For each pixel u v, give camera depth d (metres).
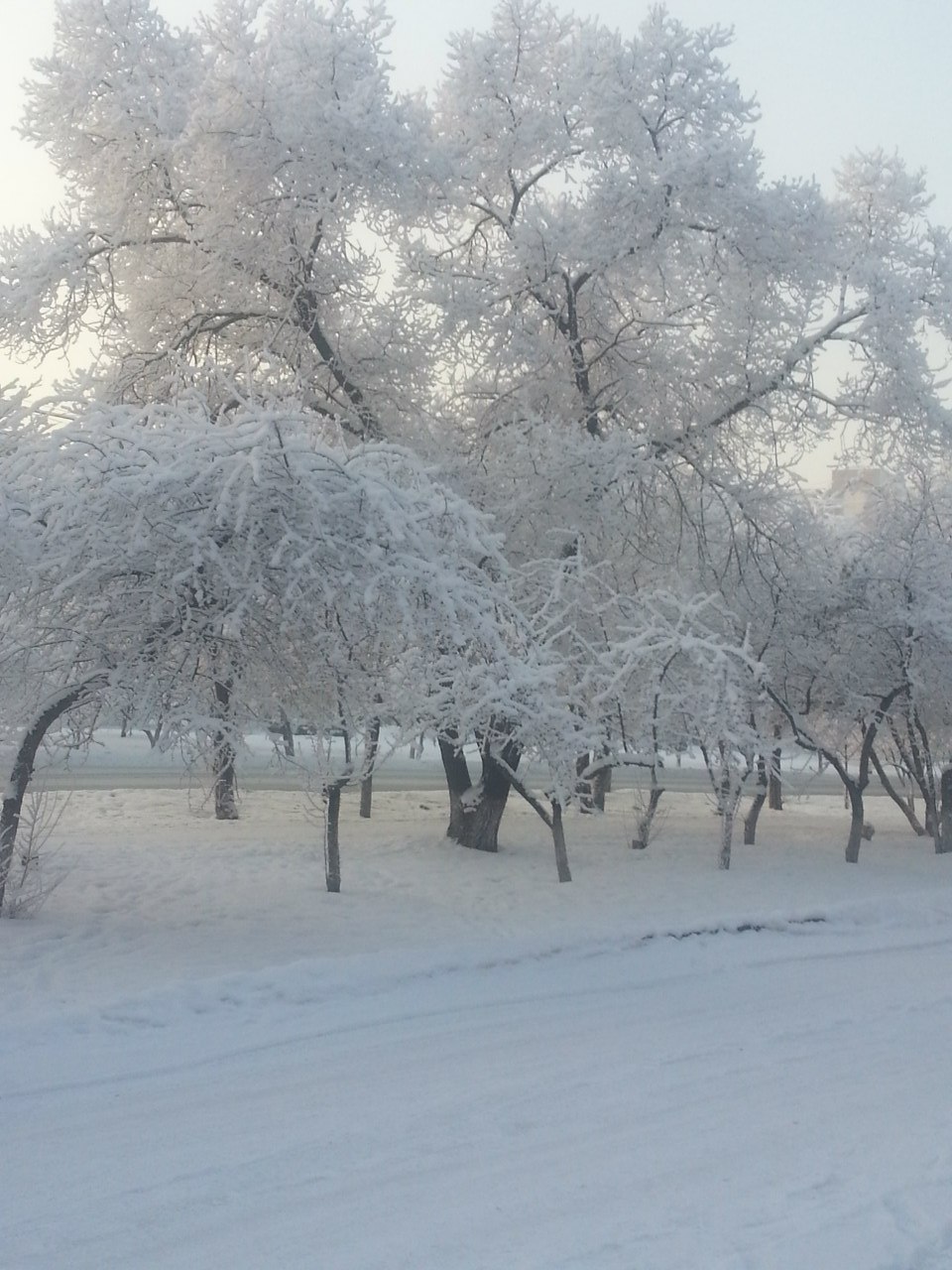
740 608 18.97
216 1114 6.21
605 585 15.41
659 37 17.12
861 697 18.94
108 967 9.55
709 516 19.67
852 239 19.02
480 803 17.30
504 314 17.45
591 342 18.61
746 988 9.72
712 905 13.56
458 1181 5.32
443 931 11.56
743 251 17.28
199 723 10.78
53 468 10.22
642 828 18.33
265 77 15.86
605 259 16.94
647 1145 5.82
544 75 18.16
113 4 17.14
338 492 10.33
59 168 17.59
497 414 17.78
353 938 11.09
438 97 18.61
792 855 18.20
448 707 13.33
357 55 15.97
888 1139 5.95
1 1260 4.49
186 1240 4.67
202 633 10.93
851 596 18.67
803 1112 6.39
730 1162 5.59
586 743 12.90
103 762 31.20
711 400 18.14
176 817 20.20
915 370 17.98
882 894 14.87
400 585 10.24
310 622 11.05
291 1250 4.58
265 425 9.98
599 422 18.17
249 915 12.09
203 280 17.27
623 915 12.68
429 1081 6.87
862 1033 8.26
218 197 16.30
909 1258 4.48
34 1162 5.50
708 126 17.12
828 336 18.05
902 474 19.75
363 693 12.78
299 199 16.11
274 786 25.31
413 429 17.55
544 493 16.41
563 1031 8.17
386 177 15.94
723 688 14.64
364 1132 5.95
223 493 9.65
